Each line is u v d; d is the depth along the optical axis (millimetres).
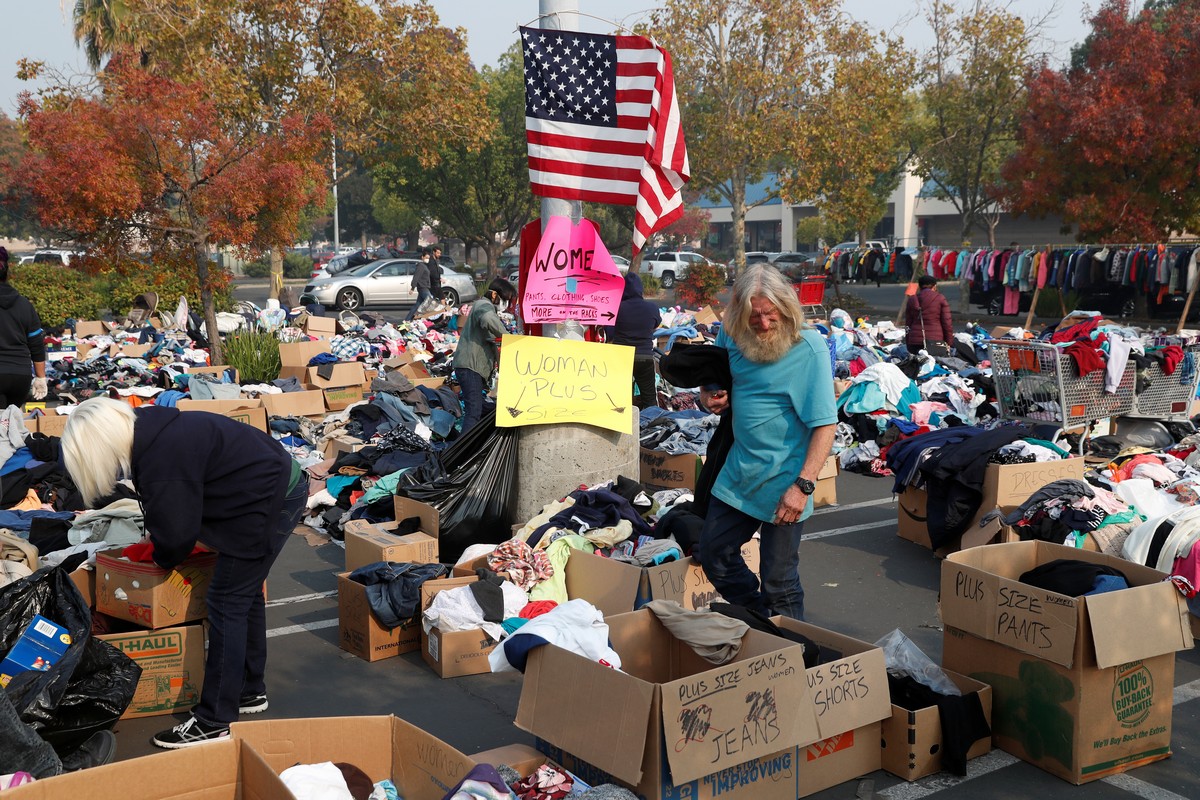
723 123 30125
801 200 30766
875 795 3727
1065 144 26469
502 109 40656
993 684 4043
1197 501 6480
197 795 3000
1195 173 24375
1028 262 22109
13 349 7824
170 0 25141
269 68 25391
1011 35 32969
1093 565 4168
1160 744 3939
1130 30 24891
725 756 3359
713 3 29203
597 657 3680
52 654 3873
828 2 29172
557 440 6477
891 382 10211
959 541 6566
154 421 3930
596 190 6406
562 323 6547
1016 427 6848
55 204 13781
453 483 6301
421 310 22719
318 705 4617
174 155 14352
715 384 4395
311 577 6543
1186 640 3863
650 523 6234
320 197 16469
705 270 31891
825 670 3650
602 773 3449
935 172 40750
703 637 3852
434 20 26922
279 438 9828
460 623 4945
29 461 7602
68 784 2799
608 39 6211
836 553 6879
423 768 3338
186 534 3945
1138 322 24078
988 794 3723
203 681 4359
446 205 42062
